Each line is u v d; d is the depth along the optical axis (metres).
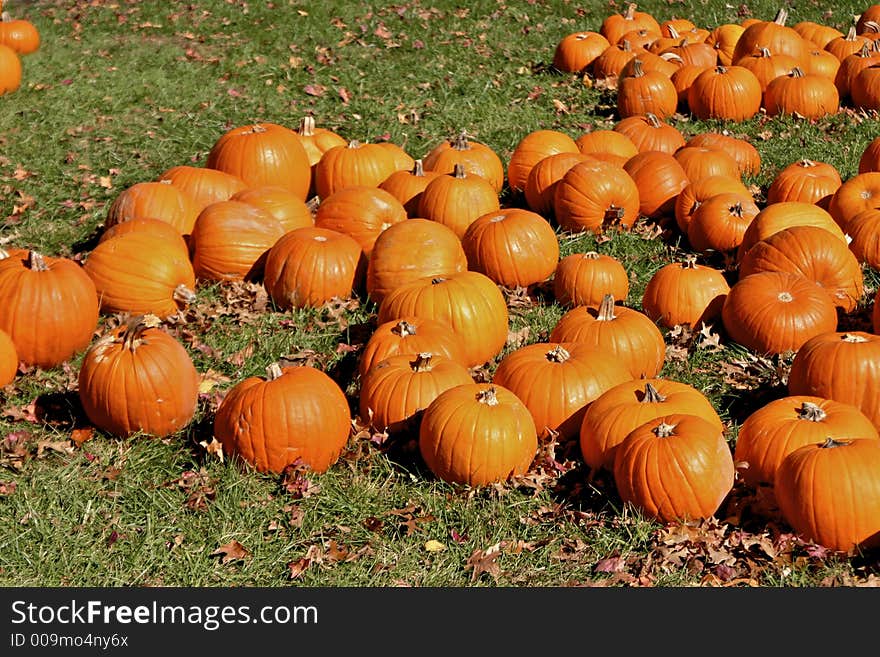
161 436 6.60
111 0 17.61
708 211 9.17
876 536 5.48
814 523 5.52
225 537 5.79
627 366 7.09
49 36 16.20
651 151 10.14
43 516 5.92
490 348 7.50
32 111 13.13
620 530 5.78
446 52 15.33
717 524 5.75
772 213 8.63
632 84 12.86
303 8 16.83
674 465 5.66
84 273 7.65
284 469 6.18
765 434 6.02
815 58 13.74
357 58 15.05
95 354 6.57
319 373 6.43
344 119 13.07
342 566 5.64
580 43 14.58
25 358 7.34
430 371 6.52
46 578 5.55
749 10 17.34
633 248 9.40
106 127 12.66
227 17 16.59
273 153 10.04
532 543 5.76
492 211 9.26
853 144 11.85
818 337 6.82
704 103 12.74
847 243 8.61
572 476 6.26
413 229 8.19
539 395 6.49
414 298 7.43
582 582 5.50
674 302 7.88
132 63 14.94
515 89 14.07
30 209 10.52
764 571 5.49
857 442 5.65
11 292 7.26
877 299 7.62
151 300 8.01
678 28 15.63
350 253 8.39
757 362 7.41
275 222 8.77
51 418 6.88
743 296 7.61
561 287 8.26
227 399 6.32
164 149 12.12
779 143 11.91
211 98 13.64
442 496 6.08
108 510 6.00
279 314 8.24
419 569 5.61
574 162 9.98
